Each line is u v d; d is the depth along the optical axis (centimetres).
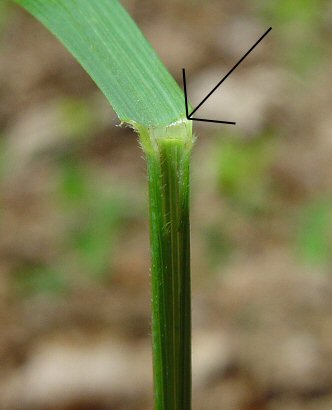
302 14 73
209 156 57
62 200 56
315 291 45
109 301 48
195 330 44
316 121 60
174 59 70
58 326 47
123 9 12
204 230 51
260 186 54
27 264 52
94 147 62
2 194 59
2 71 76
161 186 11
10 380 43
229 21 75
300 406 38
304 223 50
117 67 12
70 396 42
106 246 51
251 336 43
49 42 79
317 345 42
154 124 11
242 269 48
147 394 41
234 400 39
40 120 66
